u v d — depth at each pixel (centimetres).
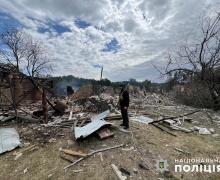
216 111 1036
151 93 2162
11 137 511
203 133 588
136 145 459
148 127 631
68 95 1706
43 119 711
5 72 669
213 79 1092
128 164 368
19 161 395
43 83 845
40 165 376
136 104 1284
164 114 921
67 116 828
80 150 438
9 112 897
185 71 1159
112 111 872
